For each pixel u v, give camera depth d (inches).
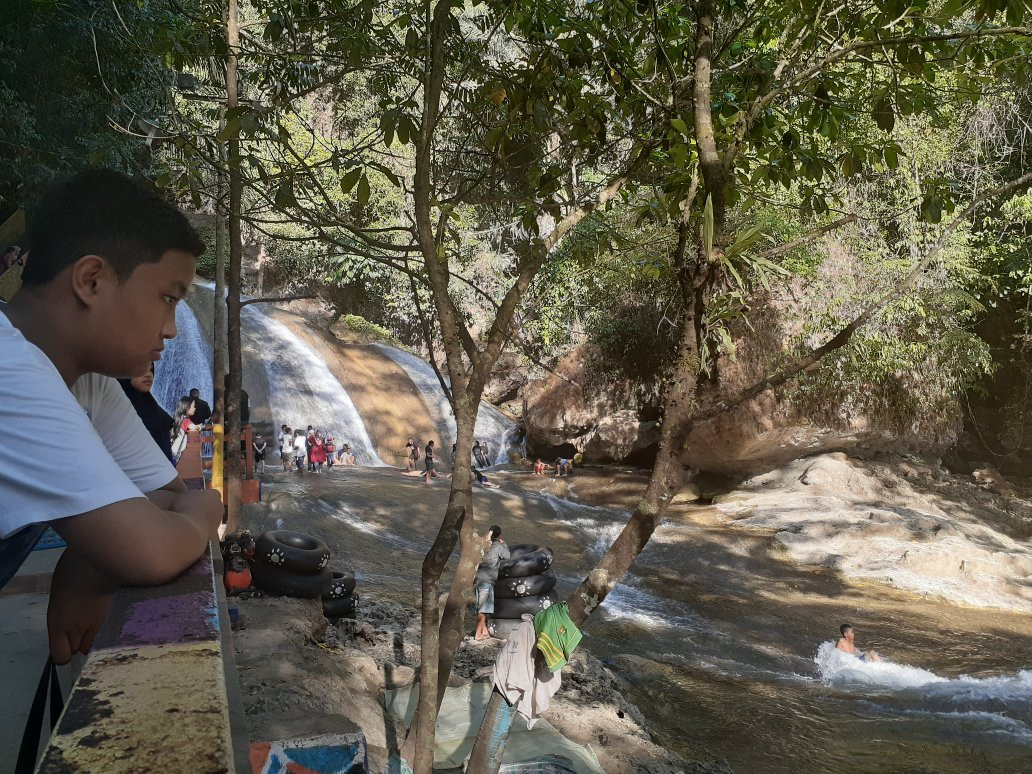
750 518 922.1
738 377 953.5
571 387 1227.9
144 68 684.7
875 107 213.8
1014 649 604.4
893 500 969.5
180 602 32.2
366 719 300.5
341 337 1568.7
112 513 36.5
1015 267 994.1
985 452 1168.2
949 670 553.3
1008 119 833.5
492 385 1587.1
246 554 433.4
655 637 589.6
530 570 513.3
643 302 1112.8
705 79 180.4
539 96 197.5
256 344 1375.5
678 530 873.5
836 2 194.5
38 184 741.3
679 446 187.6
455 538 179.9
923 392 1016.2
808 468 1003.3
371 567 688.4
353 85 792.3
